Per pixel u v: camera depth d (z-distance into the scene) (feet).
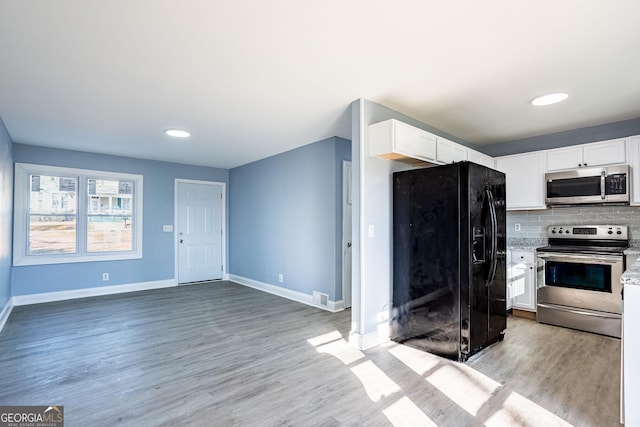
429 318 9.37
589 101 9.98
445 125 12.34
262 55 7.37
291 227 16.24
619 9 5.74
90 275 16.58
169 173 19.21
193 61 7.64
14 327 11.61
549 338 10.47
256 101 10.05
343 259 14.16
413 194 9.90
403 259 10.11
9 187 13.66
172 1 5.54
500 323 10.12
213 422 6.12
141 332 11.11
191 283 19.98
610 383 7.51
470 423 6.05
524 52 7.21
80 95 9.55
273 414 6.36
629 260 10.39
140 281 18.11
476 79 8.55
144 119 11.64
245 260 19.83
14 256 14.56
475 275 8.94
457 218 8.88
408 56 7.40
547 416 6.26
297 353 9.32
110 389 7.32
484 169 9.48
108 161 17.19
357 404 6.69
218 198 21.13
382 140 9.50
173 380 7.73
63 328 11.51
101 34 6.52
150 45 6.95
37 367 8.42
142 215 18.22
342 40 6.78
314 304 14.76
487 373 8.02
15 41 6.75
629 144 11.01
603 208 12.25
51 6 5.64
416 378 7.79
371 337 9.82
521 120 11.73
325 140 14.40
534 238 13.83
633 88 9.04
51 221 15.67
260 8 5.74
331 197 14.11
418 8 5.75
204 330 11.32
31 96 9.59
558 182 12.42
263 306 14.64
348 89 9.17
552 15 5.92
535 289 12.35
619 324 10.43
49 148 15.53
